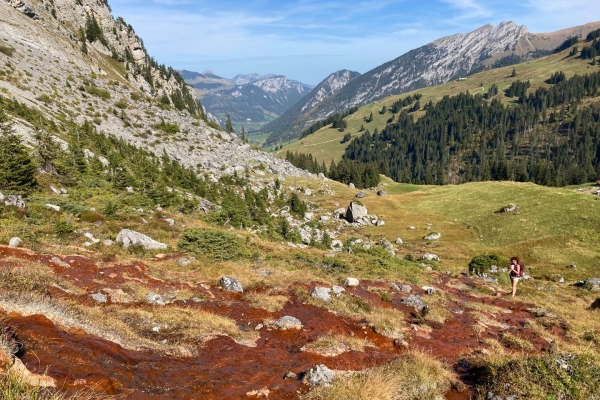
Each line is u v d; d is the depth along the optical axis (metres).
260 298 16.00
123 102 94.06
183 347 9.59
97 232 22.95
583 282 37.03
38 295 9.44
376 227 70.94
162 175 57.28
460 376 10.04
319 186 98.00
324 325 13.73
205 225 35.72
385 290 21.38
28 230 18.89
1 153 26.66
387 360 11.02
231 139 113.62
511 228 59.91
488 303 23.55
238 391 7.58
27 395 4.75
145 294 13.88
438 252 55.84
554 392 7.43
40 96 67.38
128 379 6.83
